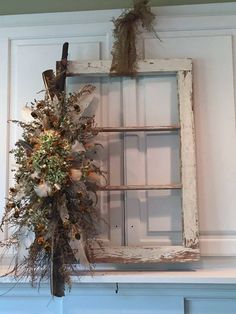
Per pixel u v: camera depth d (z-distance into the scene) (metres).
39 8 1.71
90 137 1.52
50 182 1.35
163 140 1.61
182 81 1.58
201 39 1.66
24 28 1.71
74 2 1.70
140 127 1.58
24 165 1.40
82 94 1.55
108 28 1.69
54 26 1.71
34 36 1.71
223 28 1.66
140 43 1.66
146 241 1.57
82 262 1.40
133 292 1.47
